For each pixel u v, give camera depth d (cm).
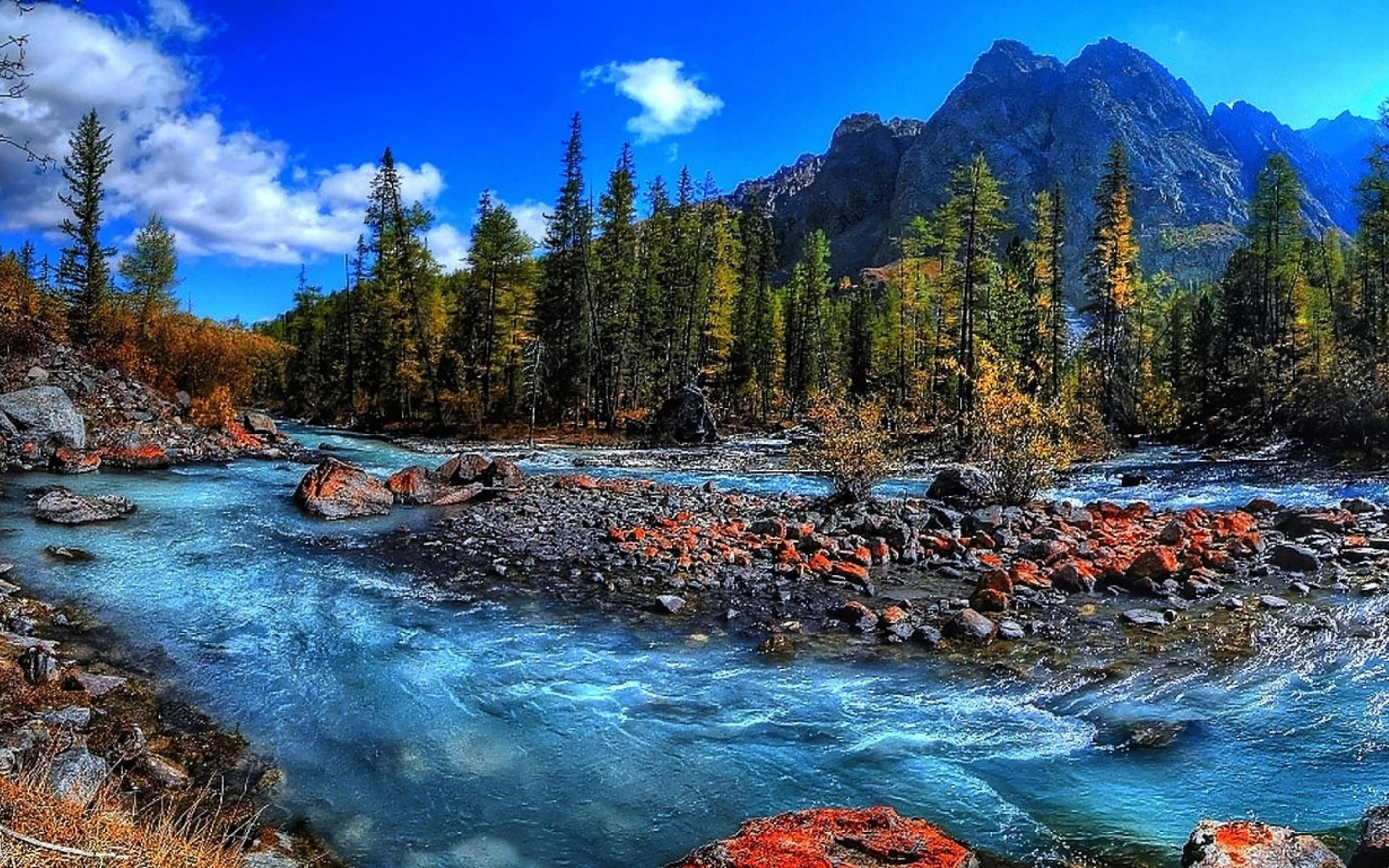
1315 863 465
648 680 895
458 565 1394
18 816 444
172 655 939
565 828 606
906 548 1485
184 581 1255
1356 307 4538
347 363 6675
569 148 5400
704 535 1628
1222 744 708
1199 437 4512
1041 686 859
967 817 603
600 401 5625
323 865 552
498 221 5400
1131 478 2694
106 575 1266
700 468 3359
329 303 8519
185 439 3070
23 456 2356
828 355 7269
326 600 1182
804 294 7050
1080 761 690
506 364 5709
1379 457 2800
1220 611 1098
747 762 705
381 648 989
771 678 899
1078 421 3766
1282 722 744
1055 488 2617
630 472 3167
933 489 2238
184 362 3944
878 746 729
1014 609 1138
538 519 1828
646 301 5853
